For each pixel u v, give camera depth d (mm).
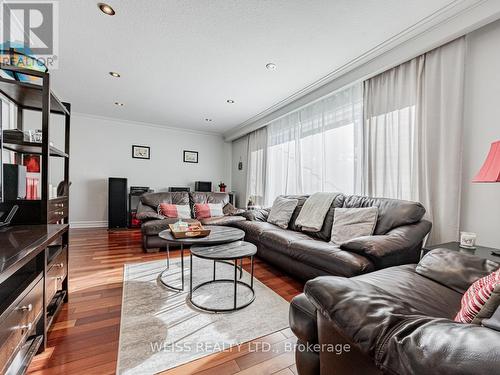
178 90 3398
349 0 1726
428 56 2123
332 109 3166
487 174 1425
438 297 1102
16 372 950
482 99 1860
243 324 1573
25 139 1571
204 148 5988
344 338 674
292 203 3191
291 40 2207
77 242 3631
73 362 1200
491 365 371
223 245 2098
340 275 1737
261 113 4410
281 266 2438
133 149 5172
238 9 1828
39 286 1171
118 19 1948
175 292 2004
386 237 1796
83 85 3262
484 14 1684
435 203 2082
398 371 478
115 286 2098
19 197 1493
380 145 2553
